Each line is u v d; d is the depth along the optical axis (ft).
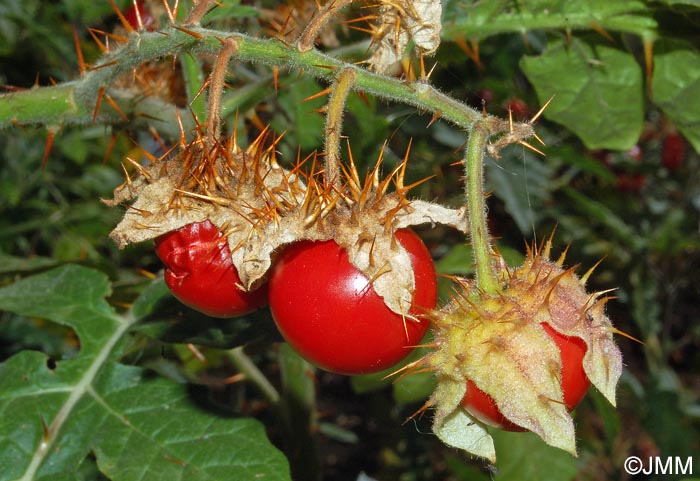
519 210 0.71
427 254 0.35
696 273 1.08
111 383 0.43
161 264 0.64
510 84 0.72
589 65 0.53
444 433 0.34
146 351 0.53
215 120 0.35
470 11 0.52
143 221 0.34
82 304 0.47
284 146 0.60
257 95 0.49
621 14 0.49
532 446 0.59
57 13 0.83
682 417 0.76
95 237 0.86
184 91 0.53
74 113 0.43
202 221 0.35
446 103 0.36
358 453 0.95
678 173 1.02
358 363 0.34
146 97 0.47
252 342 0.44
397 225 0.34
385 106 0.65
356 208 0.34
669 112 0.51
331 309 0.33
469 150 0.35
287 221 0.34
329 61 0.37
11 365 0.43
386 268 0.33
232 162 0.35
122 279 0.56
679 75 0.50
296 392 0.59
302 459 0.59
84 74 0.43
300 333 0.33
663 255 0.97
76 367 0.43
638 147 1.00
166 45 0.39
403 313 0.33
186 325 0.45
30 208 0.88
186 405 0.41
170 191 0.35
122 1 0.60
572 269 0.34
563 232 0.88
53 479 0.39
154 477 0.38
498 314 0.33
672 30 0.49
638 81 0.53
